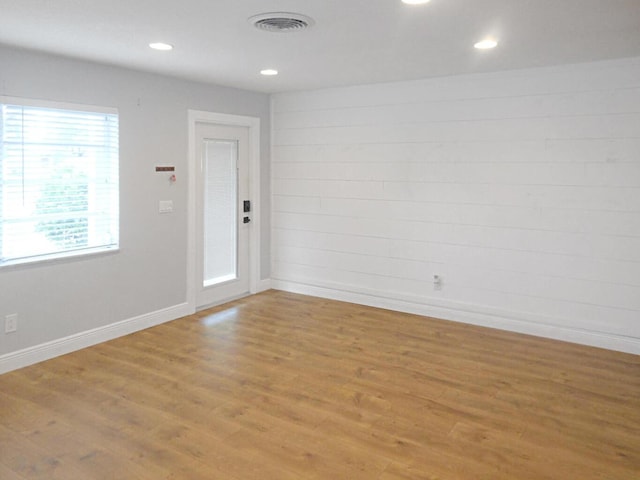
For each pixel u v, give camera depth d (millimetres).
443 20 2959
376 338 4477
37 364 3830
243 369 3770
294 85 5289
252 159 5828
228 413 3088
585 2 2635
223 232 5582
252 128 5777
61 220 4008
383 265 5391
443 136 4875
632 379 3619
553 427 2939
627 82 3982
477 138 4691
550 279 4453
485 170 4680
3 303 3643
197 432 2861
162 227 4797
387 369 3783
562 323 4426
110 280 4375
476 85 4645
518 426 2949
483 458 2619
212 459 2600
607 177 4129
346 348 4227
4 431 2852
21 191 3721
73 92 3967
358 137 5395
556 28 3125
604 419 3035
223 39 3375
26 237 3787
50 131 3867
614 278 4172
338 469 2516
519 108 4453
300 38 3367
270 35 3283
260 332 4625
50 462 2561
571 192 4289
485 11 2787
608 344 4223
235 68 4348
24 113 3691
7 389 3391
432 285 5094
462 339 4453
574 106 4211
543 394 3371
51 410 3104
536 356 4055
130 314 4566
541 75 4324
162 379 3576
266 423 2971
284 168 5984
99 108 4156
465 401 3266
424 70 4457
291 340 4414
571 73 4191
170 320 4941
